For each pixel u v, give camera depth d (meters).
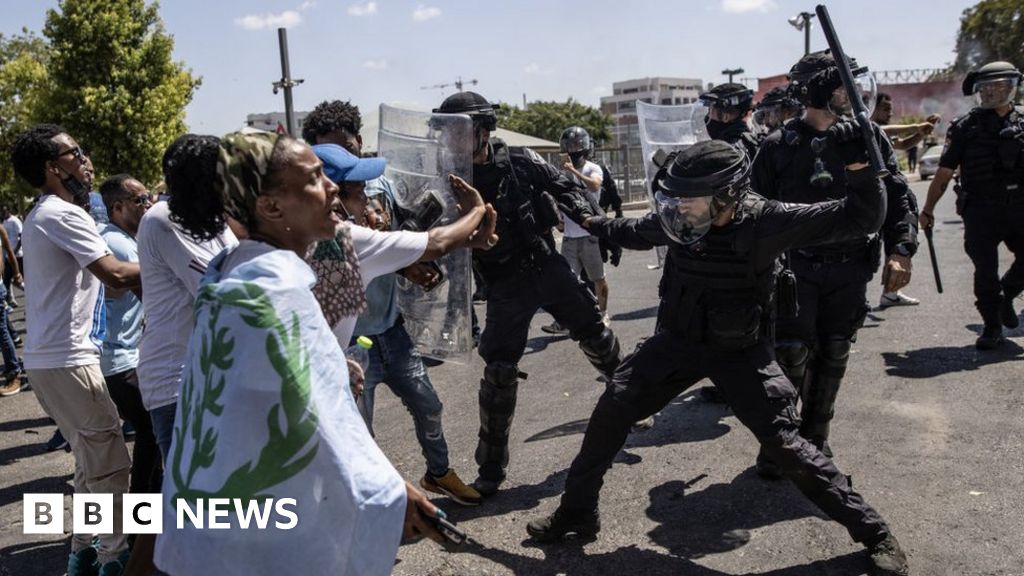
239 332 1.58
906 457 3.86
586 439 3.18
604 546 3.27
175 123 17.05
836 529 3.23
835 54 2.59
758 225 2.78
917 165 32.06
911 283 8.37
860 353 5.75
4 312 6.88
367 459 1.71
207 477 1.60
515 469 4.16
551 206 3.79
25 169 3.17
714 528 3.34
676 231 2.83
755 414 2.92
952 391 4.75
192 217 2.04
